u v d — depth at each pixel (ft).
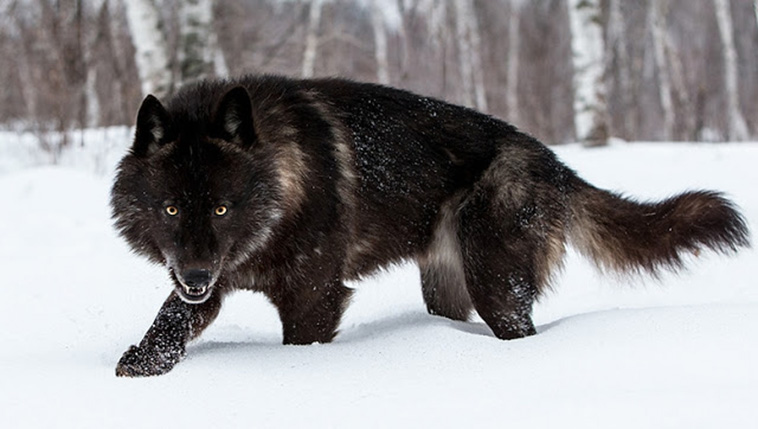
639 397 17.31
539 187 28.81
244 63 111.34
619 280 31.12
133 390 20.13
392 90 29.58
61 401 19.33
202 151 23.50
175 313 24.17
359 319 32.48
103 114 111.14
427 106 29.50
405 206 28.37
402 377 20.54
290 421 17.72
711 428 15.49
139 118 23.81
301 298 26.08
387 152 27.99
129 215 24.49
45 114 86.58
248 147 24.11
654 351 20.56
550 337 23.03
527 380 19.49
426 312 32.22
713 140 121.39
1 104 112.16
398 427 17.01
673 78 148.77
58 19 92.38
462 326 29.37
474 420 16.99
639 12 170.19
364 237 27.99
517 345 22.84
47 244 47.52
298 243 25.52
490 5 174.50
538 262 28.94
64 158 73.97
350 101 28.25
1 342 27.68
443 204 29.14
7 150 80.02
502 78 158.81
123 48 102.73
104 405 19.01
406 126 28.66
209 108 25.02
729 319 22.38
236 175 23.66
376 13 143.23
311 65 130.11
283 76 28.50
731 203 29.07
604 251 30.71
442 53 144.25
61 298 34.81
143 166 23.85
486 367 20.94
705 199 28.99
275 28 143.02
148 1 70.44
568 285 38.27
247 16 126.72
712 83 157.17
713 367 19.24
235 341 28.63
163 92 71.05
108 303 33.83
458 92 151.74
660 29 147.95
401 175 28.12
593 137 86.33
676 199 29.55
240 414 18.26
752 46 179.93
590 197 30.42
